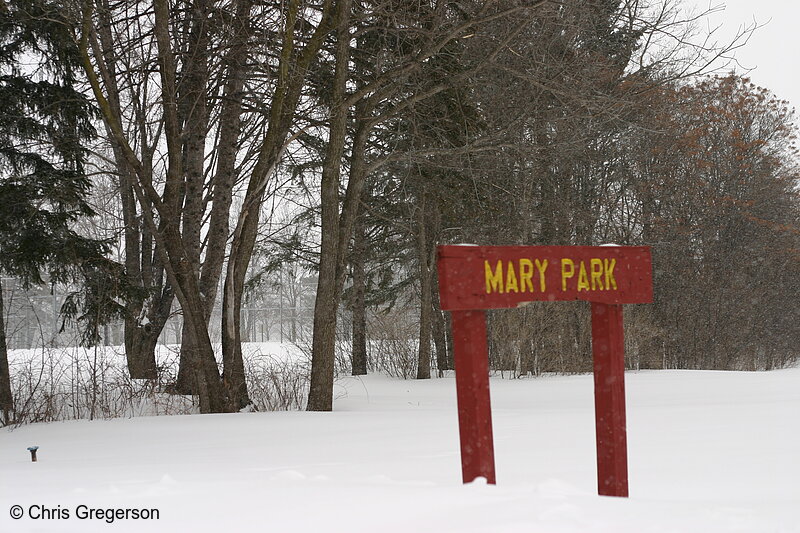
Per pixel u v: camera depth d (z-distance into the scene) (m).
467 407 3.46
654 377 20.30
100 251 13.59
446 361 24.39
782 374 20.81
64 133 13.25
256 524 2.61
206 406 13.11
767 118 32.88
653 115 23.17
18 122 12.59
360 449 7.13
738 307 32.12
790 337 36.19
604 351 3.86
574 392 16.45
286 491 3.36
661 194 28.69
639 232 29.75
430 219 22.50
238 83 15.48
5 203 12.20
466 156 15.51
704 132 29.81
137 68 13.63
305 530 2.46
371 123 13.84
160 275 18.41
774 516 2.71
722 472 5.14
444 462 5.77
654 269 29.61
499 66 13.73
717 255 31.56
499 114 15.91
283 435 8.75
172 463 6.36
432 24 13.39
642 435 7.62
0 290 13.03
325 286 13.24
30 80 12.97
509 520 2.41
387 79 13.24
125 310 13.66
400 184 19.36
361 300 23.72
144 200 12.62
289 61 12.45
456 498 2.89
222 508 3.00
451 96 14.88
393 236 23.69
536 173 20.23
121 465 6.24
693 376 20.31
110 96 12.93
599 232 27.52
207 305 15.70
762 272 33.72
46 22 12.37
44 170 12.95
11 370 15.75
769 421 8.62
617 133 22.66
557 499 2.80
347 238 13.75
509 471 5.42
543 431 8.23
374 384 19.62
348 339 26.17
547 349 22.28
